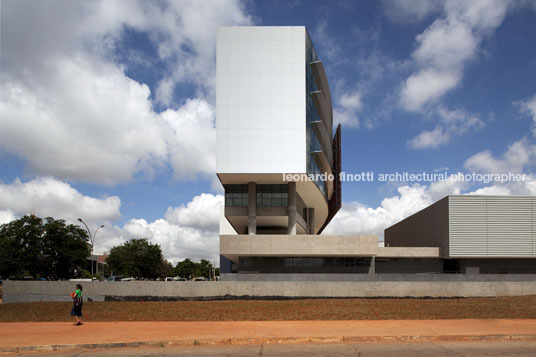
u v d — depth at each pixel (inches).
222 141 1760.6
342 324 665.0
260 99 1775.3
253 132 1760.6
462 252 1679.4
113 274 3811.5
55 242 2078.0
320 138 2140.7
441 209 1782.7
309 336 531.5
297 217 2000.5
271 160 1747.0
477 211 1700.3
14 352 478.3
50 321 780.0
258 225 2269.9
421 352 451.8
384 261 1745.8
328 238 1606.8
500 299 1045.8
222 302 1051.3
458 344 502.3
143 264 2837.1
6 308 1007.0
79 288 702.5
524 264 1733.5
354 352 453.7
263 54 1795.0
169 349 481.1
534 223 1691.7
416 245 2134.6
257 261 1678.2
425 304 949.8
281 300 1114.1
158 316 813.9
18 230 2015.3
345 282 1152.8
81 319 796.0
